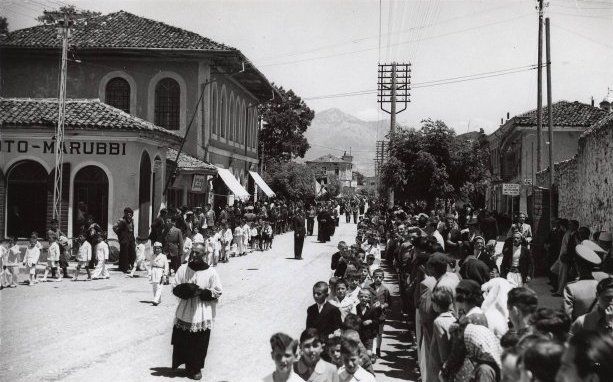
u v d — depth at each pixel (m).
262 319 14.34
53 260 19.95
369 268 12.38
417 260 10.79
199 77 34.53
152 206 28.02
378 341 11.02
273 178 62.25
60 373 9.77
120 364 10.38
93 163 24.64
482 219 18.34
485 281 8.54
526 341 4.23
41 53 34.31
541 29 26.81
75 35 35.12
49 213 24.28
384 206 41.00
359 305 10.01
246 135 47.72
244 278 21.28
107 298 16.69
